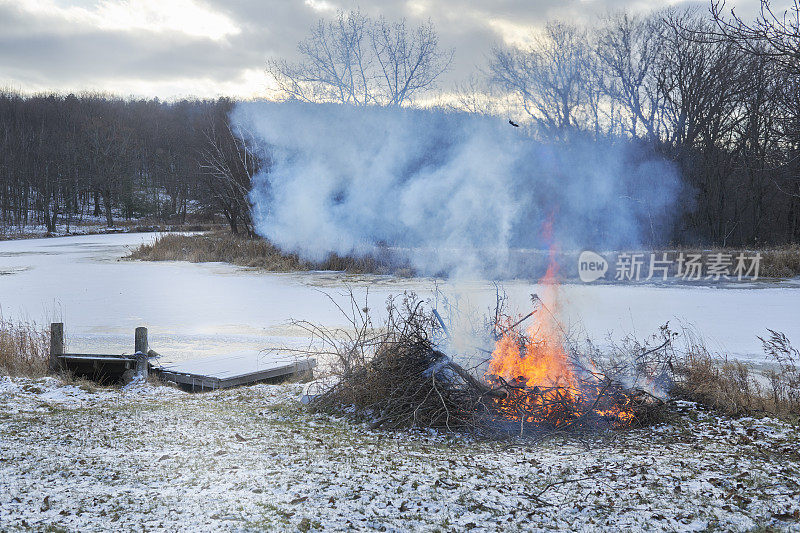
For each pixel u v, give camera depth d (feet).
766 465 17.63
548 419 23.00
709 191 134.00
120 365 33.96
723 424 22.66
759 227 140.77
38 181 306.76
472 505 14.69
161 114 438.40
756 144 65.72
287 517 13.83
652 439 21.35
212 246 129.39
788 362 35.76
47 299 69.51
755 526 13.48
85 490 15.72
